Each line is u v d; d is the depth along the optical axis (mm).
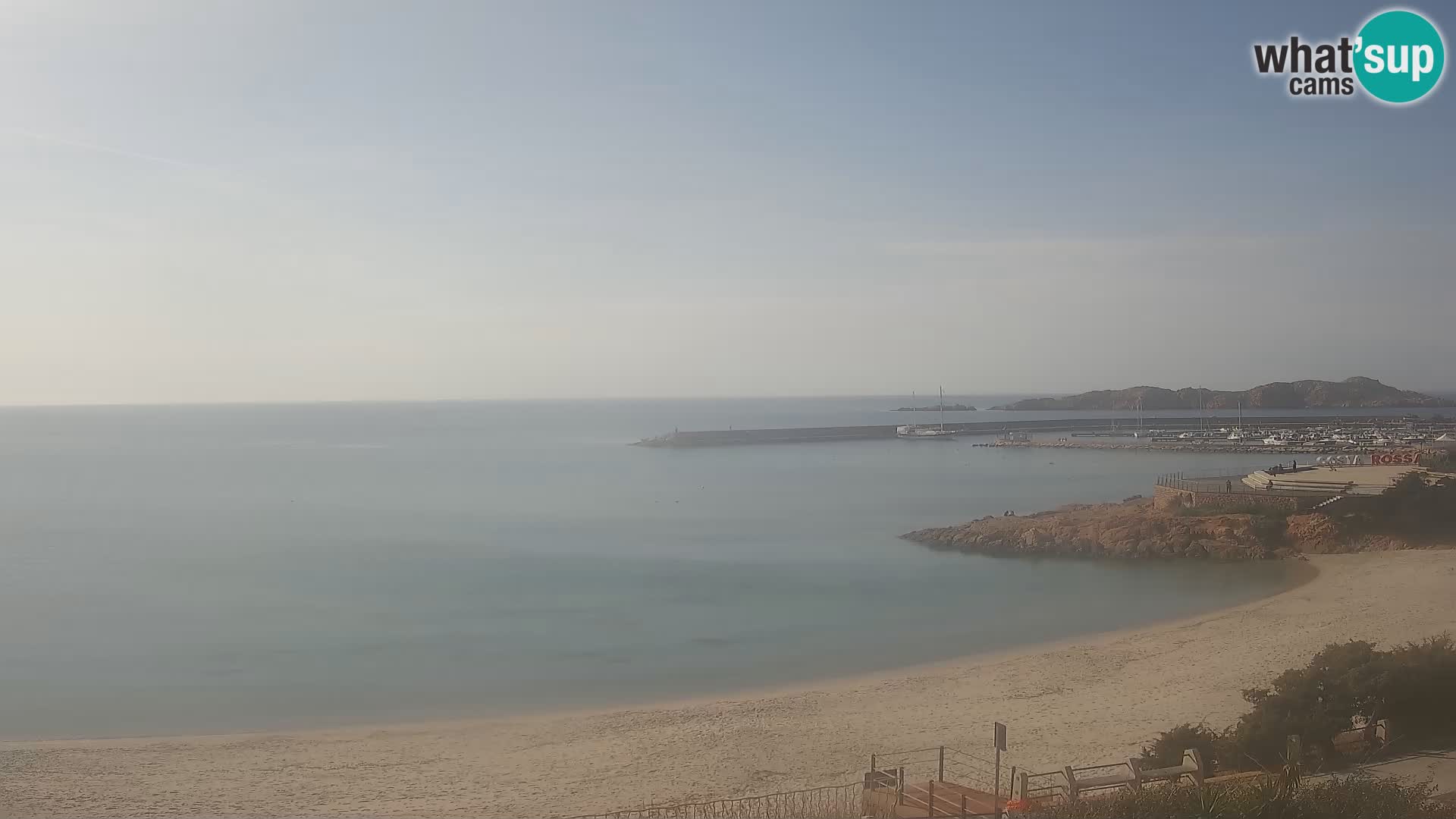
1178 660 33219
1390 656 21188
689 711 30422
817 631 43219
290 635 43031
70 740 28750
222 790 23219
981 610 47250
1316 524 58094
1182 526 62094
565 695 33562
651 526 82812
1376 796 12977
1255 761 17641
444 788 23172
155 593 53500
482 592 53406
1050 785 18984
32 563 64312
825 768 23609
